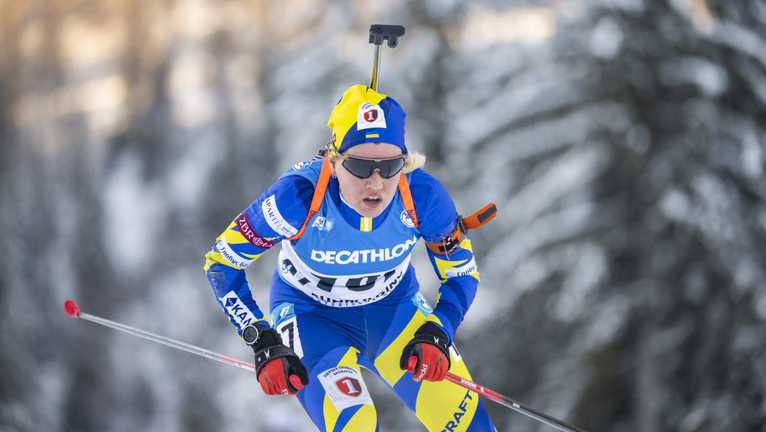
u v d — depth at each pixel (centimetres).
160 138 10275
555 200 4434
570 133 4462
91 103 11600
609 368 4381
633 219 4341
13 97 11662
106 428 7519
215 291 1112
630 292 4288
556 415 4422
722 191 4184
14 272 8562
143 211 9350
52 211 9450
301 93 5647
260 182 8806
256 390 6291
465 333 4531
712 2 4384
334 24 5828
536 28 5222
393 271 1152
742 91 4309
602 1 4375
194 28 11344
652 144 4284
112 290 8581
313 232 1058
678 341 4203
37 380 7600
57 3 12625
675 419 4191
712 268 4153
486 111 4762
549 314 4397
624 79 4328
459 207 4650
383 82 5169
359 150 988
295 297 1174
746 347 4109
